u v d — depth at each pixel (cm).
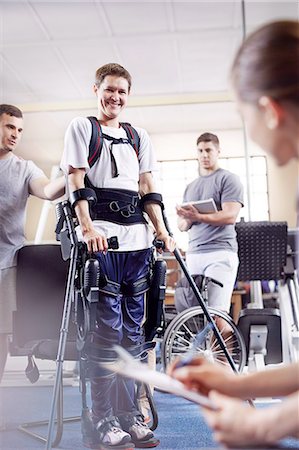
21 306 252
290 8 417
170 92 541
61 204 215
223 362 299
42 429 247
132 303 214
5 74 501
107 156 217
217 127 596
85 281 199
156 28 434
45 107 553
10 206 260
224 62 482
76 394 326
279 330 315
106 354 205
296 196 74
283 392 74
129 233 214
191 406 292
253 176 573
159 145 609
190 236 327
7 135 259
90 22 422
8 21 418
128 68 495
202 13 415
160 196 229
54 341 229
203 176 331
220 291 313
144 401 248
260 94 65
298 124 65
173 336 298
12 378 362
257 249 333
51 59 475
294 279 334
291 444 186
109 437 206
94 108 554
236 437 61
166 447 217
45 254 257
